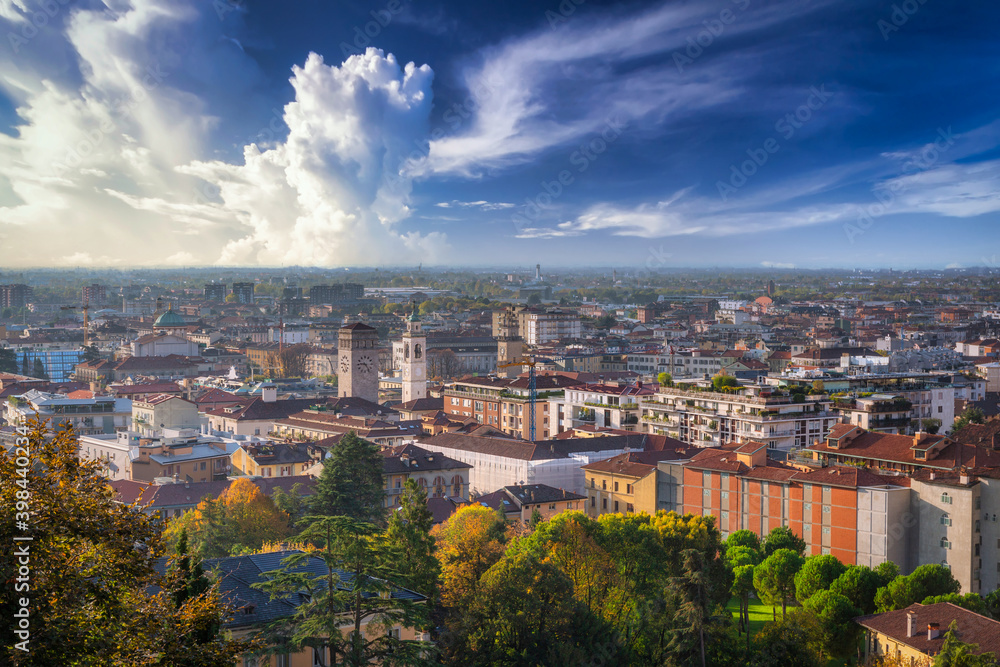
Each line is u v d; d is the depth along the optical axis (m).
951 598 147.88
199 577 89.19
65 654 61.59
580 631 135.50
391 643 105.44
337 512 199.62
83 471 69.38
